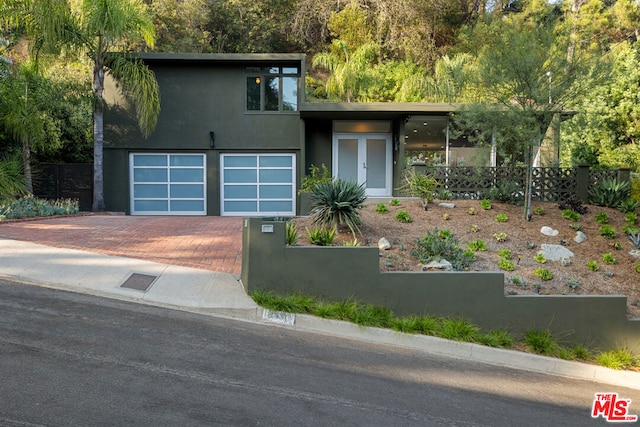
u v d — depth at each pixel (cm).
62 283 750
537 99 1134
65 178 1856
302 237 946
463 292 767
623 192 1302
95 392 444
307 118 1800
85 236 1064
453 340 706
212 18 3139
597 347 768
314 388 506
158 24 2733
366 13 2900
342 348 645
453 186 1343
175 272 830
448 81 1426
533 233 1090
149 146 1786
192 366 522
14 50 2003
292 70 1803
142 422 401
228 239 1098
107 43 1669
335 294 768
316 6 3033
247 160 1827
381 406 483
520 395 572
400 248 940
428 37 2845
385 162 1853
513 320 767
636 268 953
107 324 618
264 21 3122
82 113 2117
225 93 1795
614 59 1202
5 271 777
